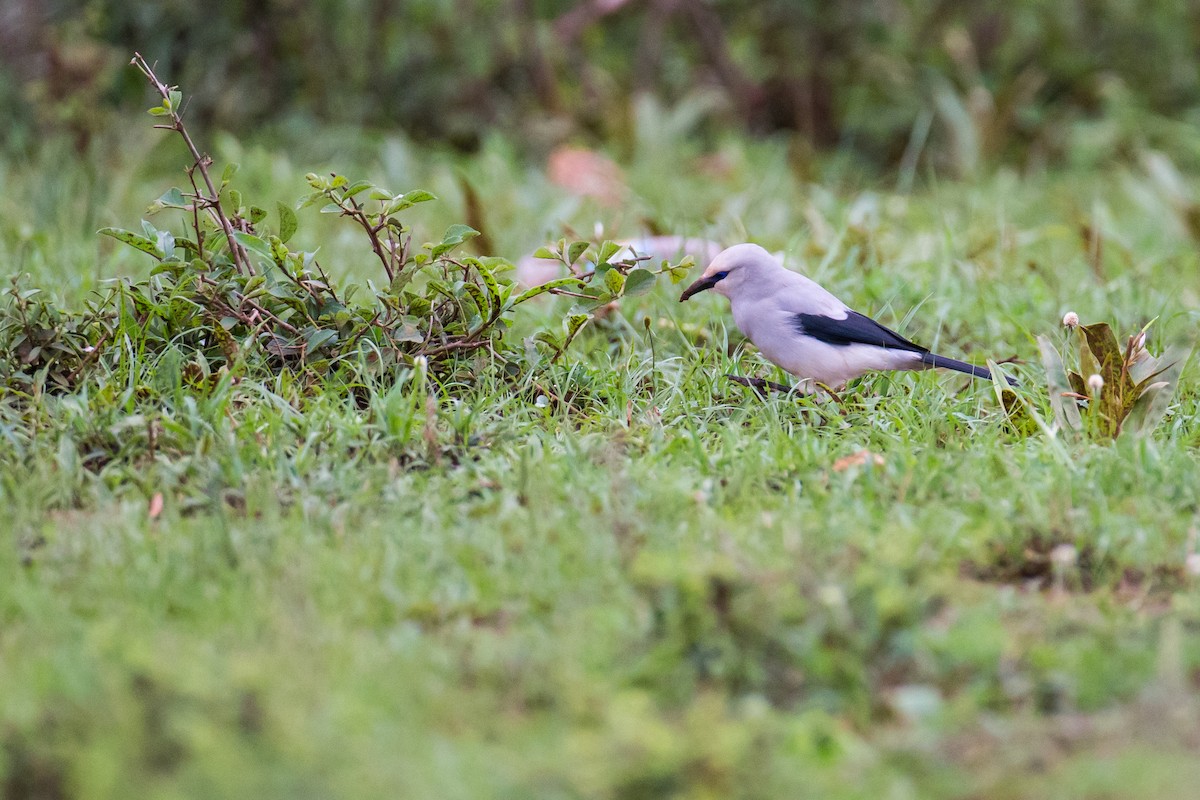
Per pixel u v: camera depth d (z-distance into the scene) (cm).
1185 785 607
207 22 2330
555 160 2128
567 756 617
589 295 1125
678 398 1134
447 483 947
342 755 603
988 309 1436
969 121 2378
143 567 801
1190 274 1627
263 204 1875
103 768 575
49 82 2012
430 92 2420
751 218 1858
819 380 1171
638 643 712
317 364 1116
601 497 903
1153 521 864
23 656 698
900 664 702
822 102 2603
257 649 706
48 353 1109
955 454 991
